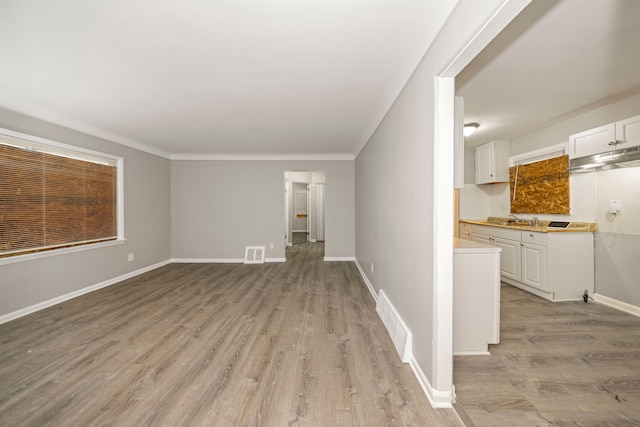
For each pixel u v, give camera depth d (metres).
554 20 1.61
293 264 5.54
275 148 5.11
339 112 3.10
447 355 1.58
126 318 2.84
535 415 1.51
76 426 1.43
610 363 1.99
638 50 1.93
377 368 1.95
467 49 1.26
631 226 2.88
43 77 2.28
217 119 3.37
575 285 3.25
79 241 3.61
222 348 2.23
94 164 3.85
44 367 1.96
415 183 1.93
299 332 2.52
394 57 1.96
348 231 5.88
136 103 2.85
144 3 1.44
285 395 1.67
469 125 3.64
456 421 1.46
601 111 3.05
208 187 5.74
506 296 3.42
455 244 2.33
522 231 3.59
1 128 2.74
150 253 5.02
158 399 1.63
